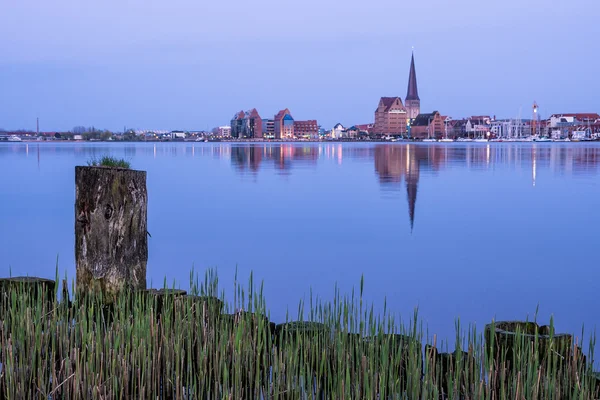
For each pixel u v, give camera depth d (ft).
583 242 58.59
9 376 17.66
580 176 141.28
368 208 85.40
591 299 37.19
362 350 19.03
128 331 19.65
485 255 51.98
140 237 25.55
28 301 24.62
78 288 24.84
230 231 65.72
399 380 17.75
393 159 238.68
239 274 44.24
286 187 116.67
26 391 18.28
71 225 68.49
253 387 19.24
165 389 18.75
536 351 17.42
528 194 102.83
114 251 24.67
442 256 51.67
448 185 119.34
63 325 20.68
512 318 32.48
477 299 36.91
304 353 19.84
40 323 20.10
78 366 17.10
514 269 46.24
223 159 239.30
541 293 38.65
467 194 102.89
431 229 66.80
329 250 54.44
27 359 19.33
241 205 89.56
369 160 229.66
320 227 68.18
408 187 115.65
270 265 47.70
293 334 21.71
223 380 18.30
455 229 66.69
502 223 71.15
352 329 21.02
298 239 60.39
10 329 22.74
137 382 18.26
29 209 82.64
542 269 46.14
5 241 57.57
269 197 99.86
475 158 244.42
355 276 43.55
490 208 84.84
